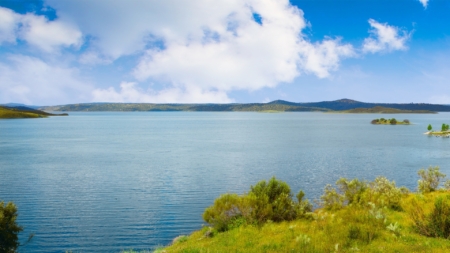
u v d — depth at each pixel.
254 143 114.00
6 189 45.03
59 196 41.22
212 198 40.38
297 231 13.93
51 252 24.45
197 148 98.50
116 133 160.62
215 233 17.81
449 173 57.66
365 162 70.94
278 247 11.77
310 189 44.75
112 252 24.28
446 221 11.97
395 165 67.06
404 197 21.39
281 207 17.84
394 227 12.63
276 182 19.59
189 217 32.78
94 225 30.44
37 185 47.66
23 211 34.84
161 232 28.61
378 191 21.48
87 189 45.09
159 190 44.66
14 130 176.00
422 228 12.60
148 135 148.75
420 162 71.38
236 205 18.30
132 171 59.50
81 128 198.00
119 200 39.28
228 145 107.38
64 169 61.34
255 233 14.86
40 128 194.62
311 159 75.50
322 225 14.41
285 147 101.44
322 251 10.60
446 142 116.75
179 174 56.59
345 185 22.50
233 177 53.97
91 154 83.62
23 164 67.19
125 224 30.72
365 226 13.11
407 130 183.62
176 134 155.62
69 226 30.17
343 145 107.25
